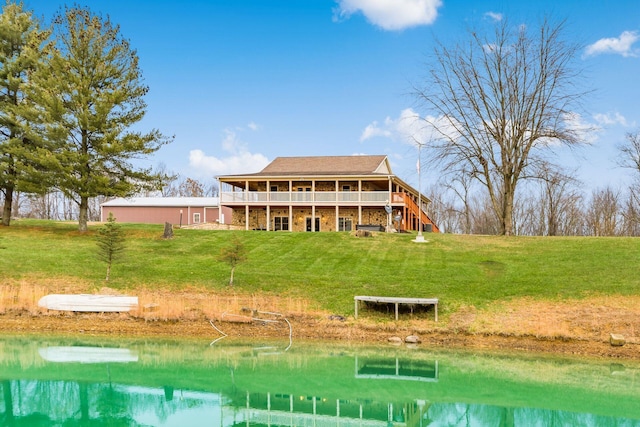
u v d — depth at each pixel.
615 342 16.20
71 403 11.44
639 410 11.36
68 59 29.64
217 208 49.44
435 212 82.38
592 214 69.88
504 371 14.29
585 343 16.55
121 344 16.72
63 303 19.44
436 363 15.05
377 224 40.38
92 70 30.75
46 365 14.23
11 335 17.39
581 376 13.87
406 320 18.73
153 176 31.78
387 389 12.73
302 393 12.45
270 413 11.15
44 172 29.89
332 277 22.81
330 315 19.33
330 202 40.66
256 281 22.31
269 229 42.50
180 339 17.52
